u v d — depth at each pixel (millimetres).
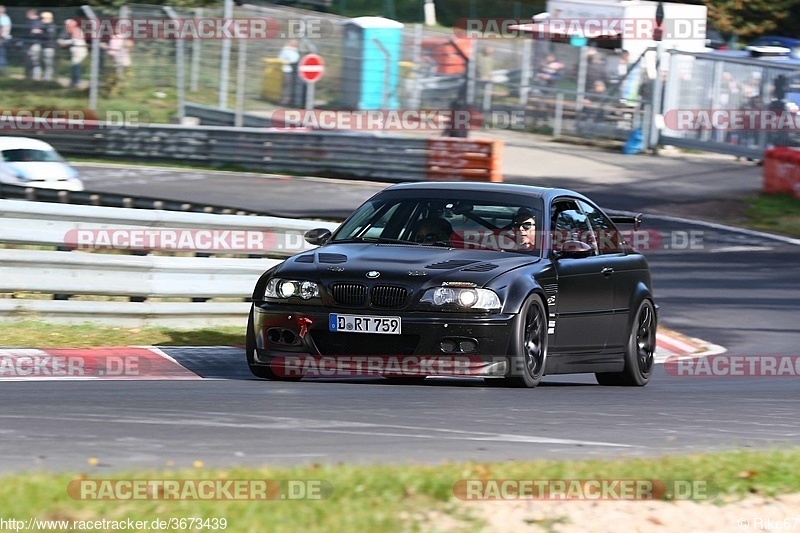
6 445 17453
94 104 107375
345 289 25609
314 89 109625
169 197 78250
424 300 25234
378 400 23875
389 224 28766
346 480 14516
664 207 81562
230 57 110938
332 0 141875
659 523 13859
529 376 26453
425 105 108438
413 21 147750
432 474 15070
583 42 108500
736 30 153000
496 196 29438
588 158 99938
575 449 19109
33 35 108500
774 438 21875
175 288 36562
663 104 103062
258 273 38969
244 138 96375
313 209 76625
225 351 32688
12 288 33500
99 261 34906
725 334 46656
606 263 30594
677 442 20484
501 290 25578
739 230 74562
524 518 13547
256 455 17312
